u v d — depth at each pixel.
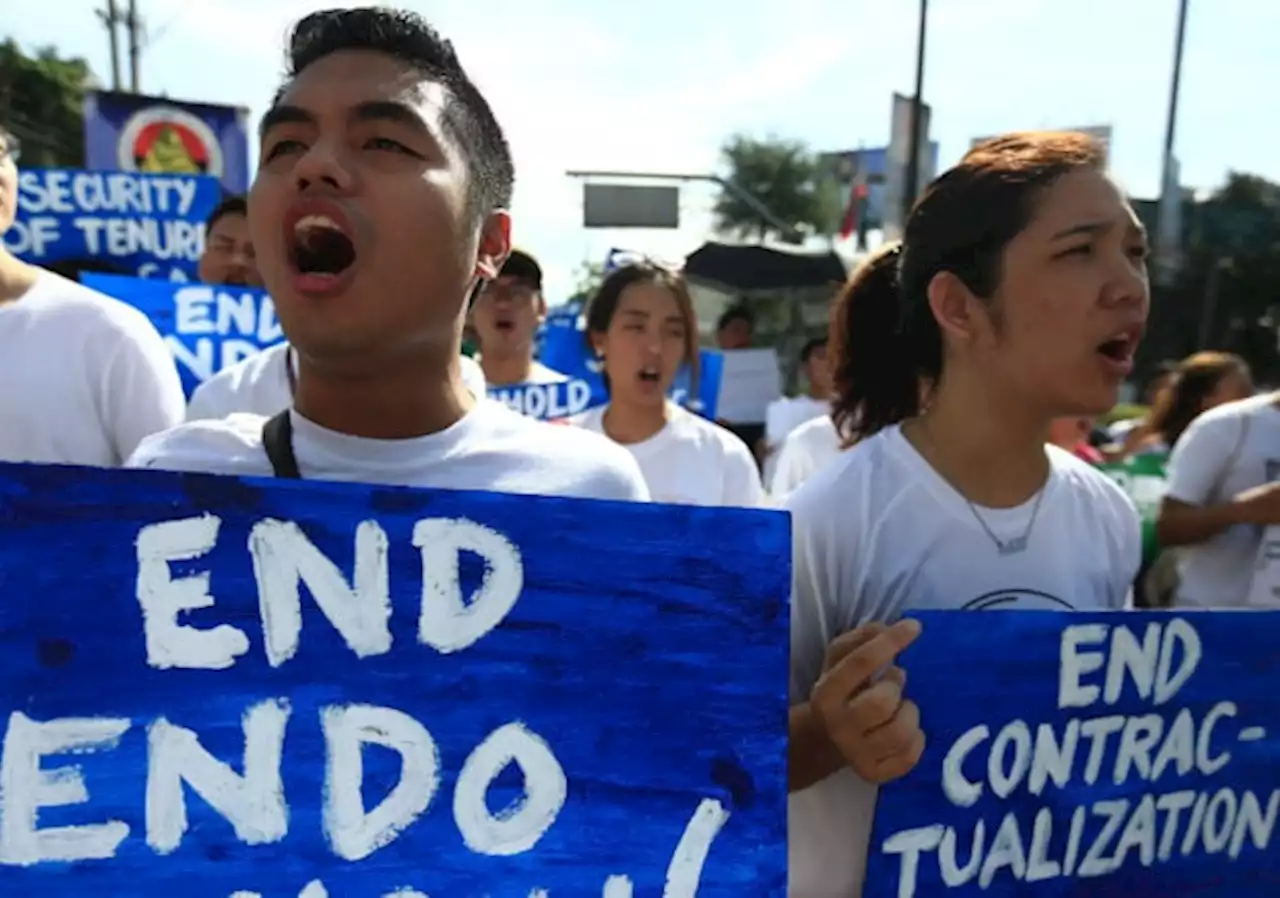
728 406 6.85
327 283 1.16
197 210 4.69
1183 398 4.80
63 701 1.04
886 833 1.40
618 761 1.17
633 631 1.18
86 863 1.04
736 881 1.19
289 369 2.40
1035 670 1.44
